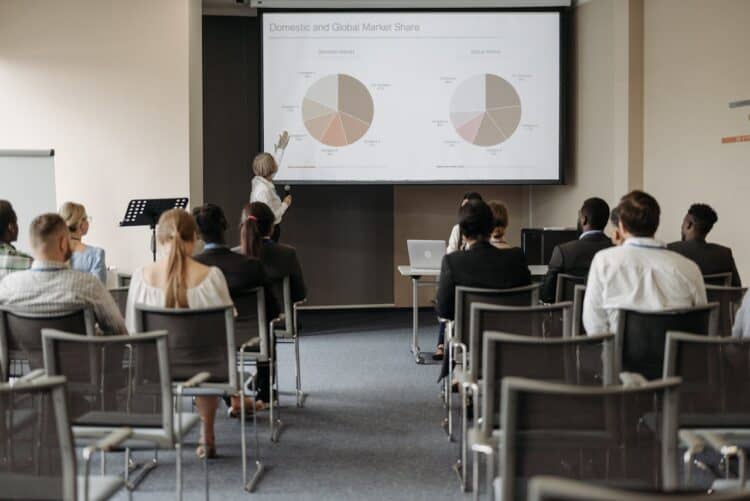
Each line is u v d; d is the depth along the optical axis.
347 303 9.34
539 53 8.35
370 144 8.37
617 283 3.34
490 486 2.55
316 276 9.28
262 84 8.27
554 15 8.33
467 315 3.97
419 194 9.40
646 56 7.32
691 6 6.67
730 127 6.25
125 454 3.91
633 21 7.35
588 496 1.40
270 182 7.36
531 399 2.06
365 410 5.19
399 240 9.39
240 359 3.89
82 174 7.05
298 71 8.29
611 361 2.69
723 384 2.64
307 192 9.23
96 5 7.02
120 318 3.40
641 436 2.11
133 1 7.06
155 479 3.93
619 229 3.56
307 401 5.42
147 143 7.09
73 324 3.23
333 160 8.36
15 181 6.33
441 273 4.20
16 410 2.14
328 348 7.26
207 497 3.49
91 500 2.37
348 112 8.34
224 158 9.02
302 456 4.28
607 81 7.75
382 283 9.39
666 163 7.07
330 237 9.28
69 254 3.41
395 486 3.82
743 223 6.13
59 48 7.00
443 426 4.81
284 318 4.92
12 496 2.17
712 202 6.48
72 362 2.84
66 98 7.01
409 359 6.78
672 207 7.00
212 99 8.98
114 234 7.09
